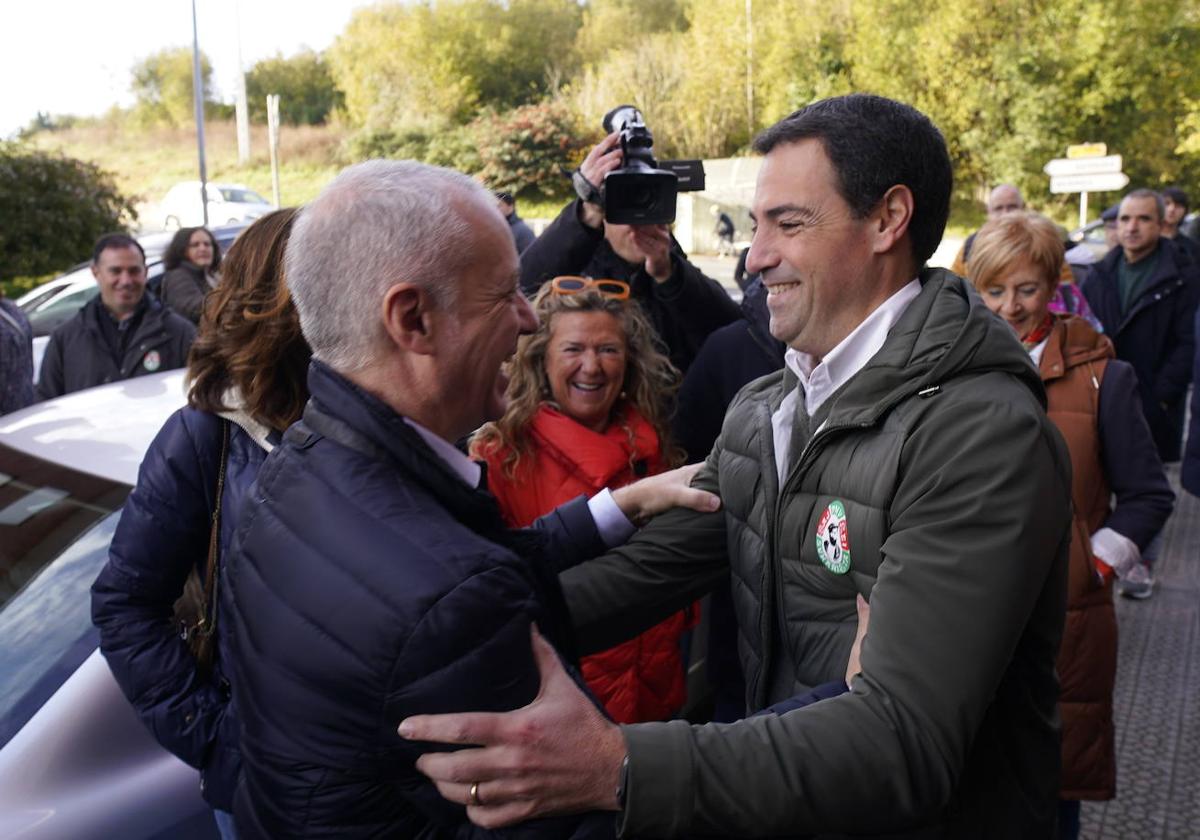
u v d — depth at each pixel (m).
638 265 2.69
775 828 1.07
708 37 26.66
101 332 4.35
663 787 1.03
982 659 1.11
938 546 1.13
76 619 1.77
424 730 0.92
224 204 20.52
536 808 0.98
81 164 12.45
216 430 1.50
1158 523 2.30
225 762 1.42
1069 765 2.26
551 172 24.56
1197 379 3.77
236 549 1.10
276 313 1.44
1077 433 2.36
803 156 1.29
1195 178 22.05
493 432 2.10
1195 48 21.33
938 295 1.26
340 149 31.17
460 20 31.77
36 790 1.50
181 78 36.88
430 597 0.93
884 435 1.22
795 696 1.29
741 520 1.46
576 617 1.55
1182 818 2.79
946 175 1.31
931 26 22.14
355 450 1.04
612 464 2.12
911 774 1.08
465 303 1.06
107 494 2.04
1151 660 3.75
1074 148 11.97
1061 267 2.46
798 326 1.33
